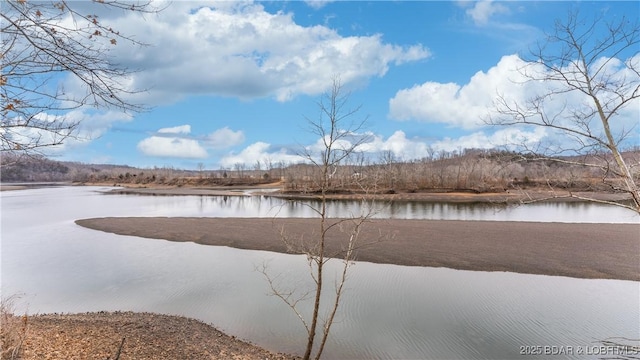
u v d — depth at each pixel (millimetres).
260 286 15289
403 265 18438
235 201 63125
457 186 64562
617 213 41250
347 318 11969
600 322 11594
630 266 18047
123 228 30328
